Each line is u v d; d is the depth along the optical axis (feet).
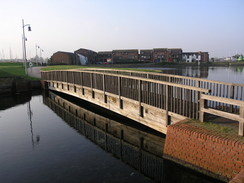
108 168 22.90
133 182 20.13
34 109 53.98
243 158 15.78
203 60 353.51
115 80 37.29
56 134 34.45
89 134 34.63
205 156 18.10
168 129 21.02
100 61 336.49
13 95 76.64
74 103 59.82
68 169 22.70
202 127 20.13
